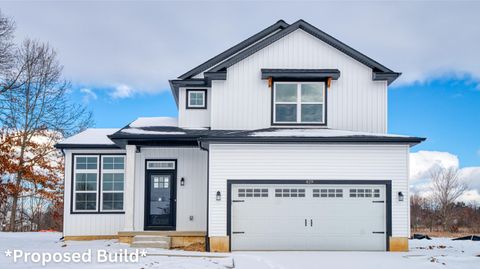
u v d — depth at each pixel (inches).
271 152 696.4
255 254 642.2
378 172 692.1
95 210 810.2
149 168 803.4
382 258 602.5
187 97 848.3
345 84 792.9
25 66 1358.3
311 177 692.1
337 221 693.3
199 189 800.9
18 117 1353.3
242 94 792.3
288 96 794.2
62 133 1413.6
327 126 785.6
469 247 771.4
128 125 844.6
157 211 799.1
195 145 786.8
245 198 695.7
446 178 1812.3
